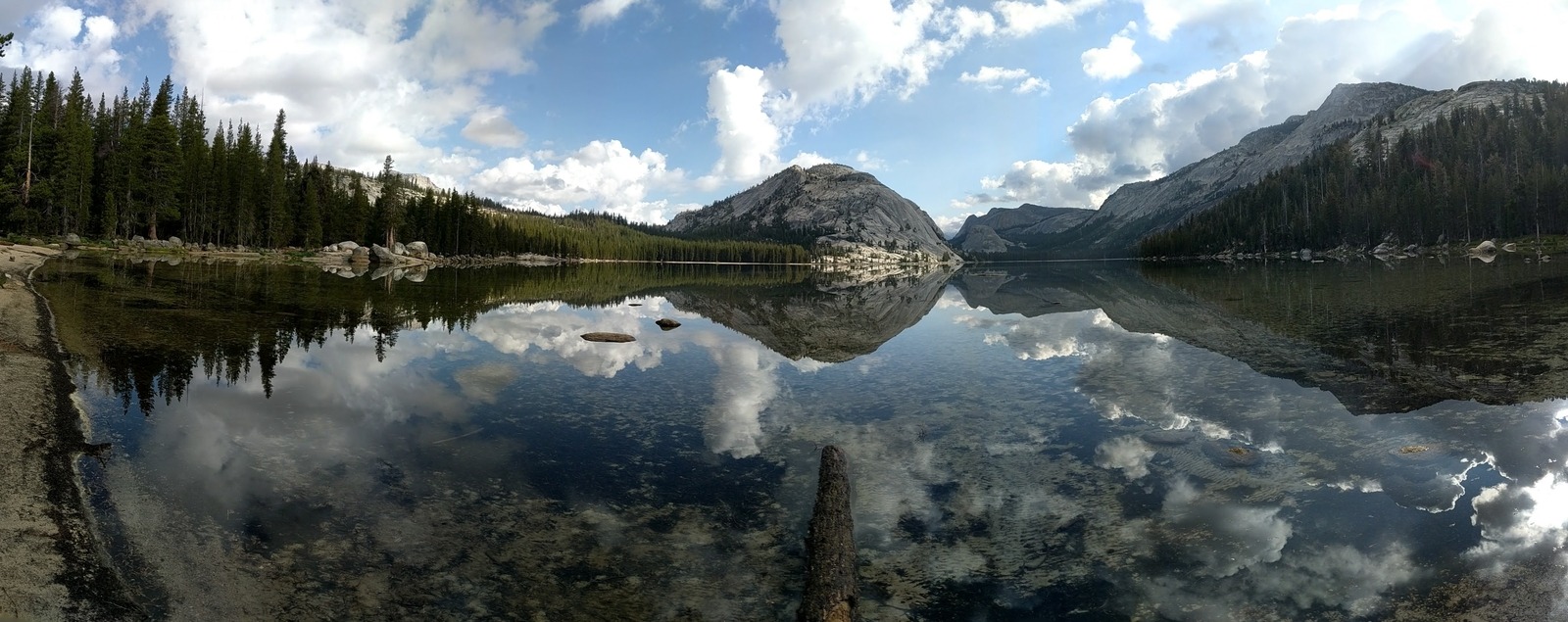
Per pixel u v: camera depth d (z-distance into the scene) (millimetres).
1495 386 13953
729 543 7750
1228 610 6309
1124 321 29547
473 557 7195
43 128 66625
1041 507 8812
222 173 82625
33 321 18484
